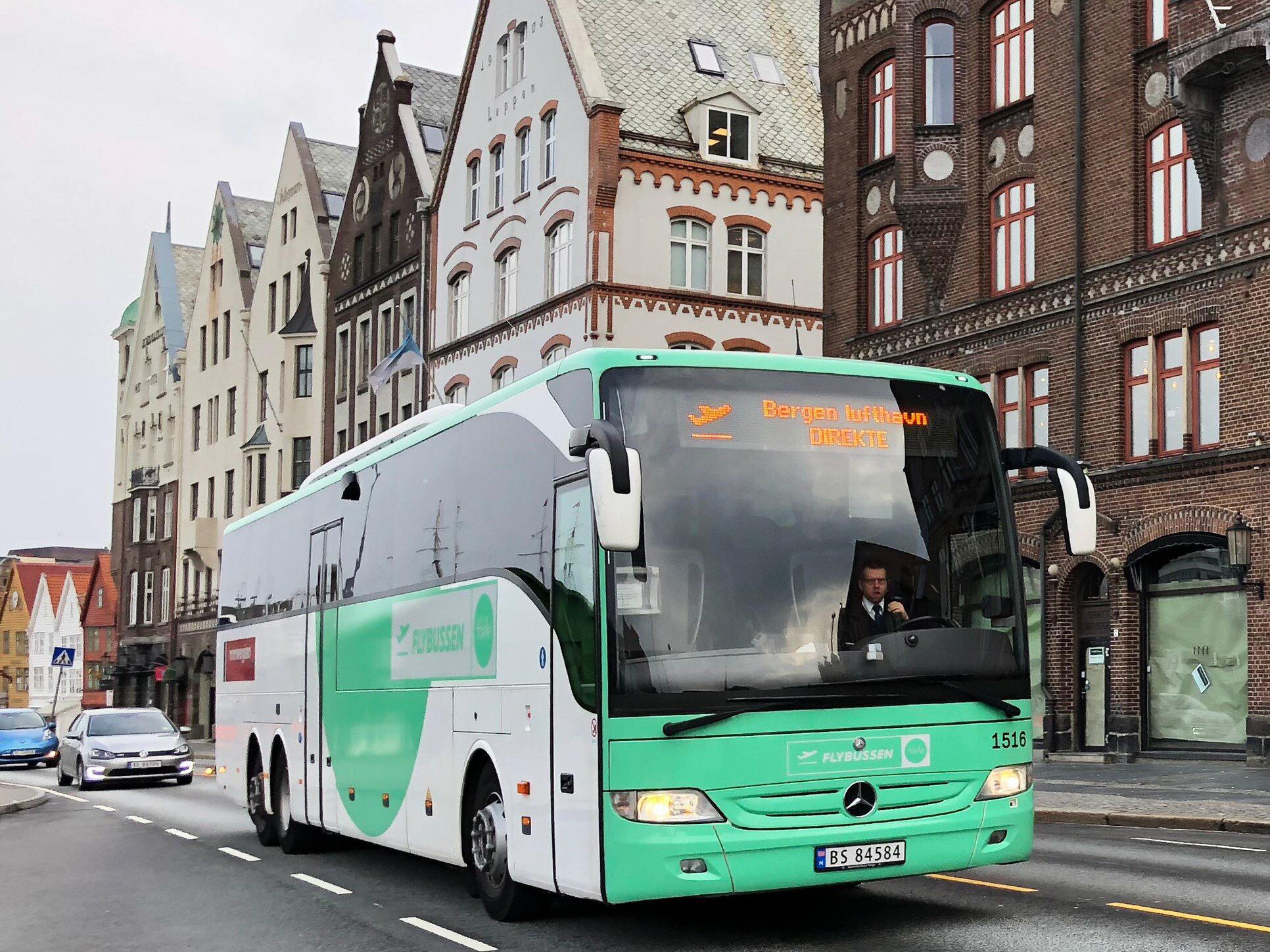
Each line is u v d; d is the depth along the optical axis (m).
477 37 47.09
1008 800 9.48
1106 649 28.20
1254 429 25.38
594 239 40.28
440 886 13.19
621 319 40.34
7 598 124.19
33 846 18.20
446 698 11.85
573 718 9.36
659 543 9.11
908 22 33.22
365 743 13.86
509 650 10.59
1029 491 29.91
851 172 35.75
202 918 11.70
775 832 8.91
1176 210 27.47
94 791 30.98
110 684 81.81
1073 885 11.42
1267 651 24.89
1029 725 9.66
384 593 13.58
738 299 41.97
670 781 8.83
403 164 53.28
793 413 9.52
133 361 84.50
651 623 9.00
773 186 43.03
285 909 12.03
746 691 8.95
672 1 45.53
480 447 11.55
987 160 32.06
